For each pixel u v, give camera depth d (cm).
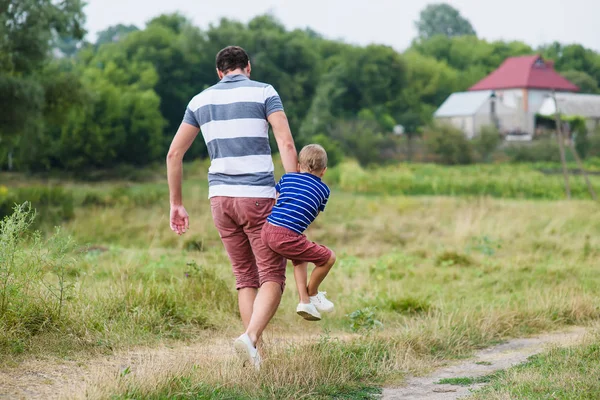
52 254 580
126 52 6775
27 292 552
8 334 507
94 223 1798
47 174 4897
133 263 1009
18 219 565
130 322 619
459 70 10481
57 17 2544
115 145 5231
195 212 2030
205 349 580
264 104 493
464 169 4738
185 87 6481
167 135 6138
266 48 6769
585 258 1318
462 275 1136
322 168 495
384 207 2452
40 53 2534
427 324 686
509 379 482
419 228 1847
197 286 755
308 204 480
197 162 4984
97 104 5078
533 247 1442
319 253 482
